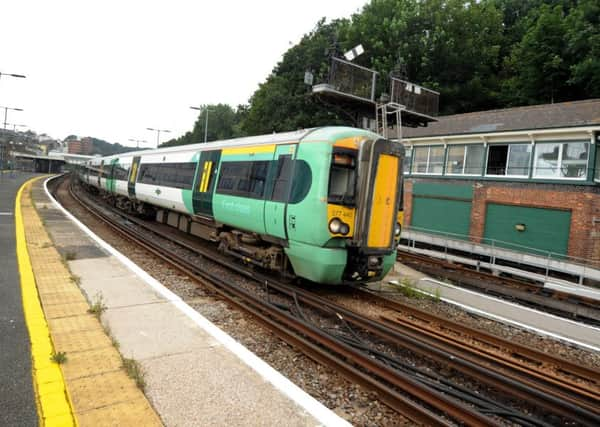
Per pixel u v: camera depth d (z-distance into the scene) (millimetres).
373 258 7207
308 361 4848
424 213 18828
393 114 13156
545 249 14633
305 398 3639
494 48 28812
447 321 6730
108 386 3598
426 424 3670
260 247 8664
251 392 3670
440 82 28906
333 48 11891
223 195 9430
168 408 3338
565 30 24422
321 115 28906
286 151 7648
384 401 3998
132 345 4492
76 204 21781
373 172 6863
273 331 5559
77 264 7910
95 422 3088
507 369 5230
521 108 17297
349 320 6504
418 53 28141
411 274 11172
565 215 14141
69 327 4863
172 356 4281
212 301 6723
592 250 13422
